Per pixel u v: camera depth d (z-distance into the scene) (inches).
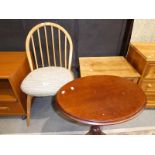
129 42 57.7
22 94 50.1
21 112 52.0
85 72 48.8
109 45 58.4
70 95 32.3
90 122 26.0
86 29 54.2
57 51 58.5
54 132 49.5
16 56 52.5
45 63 60.9
